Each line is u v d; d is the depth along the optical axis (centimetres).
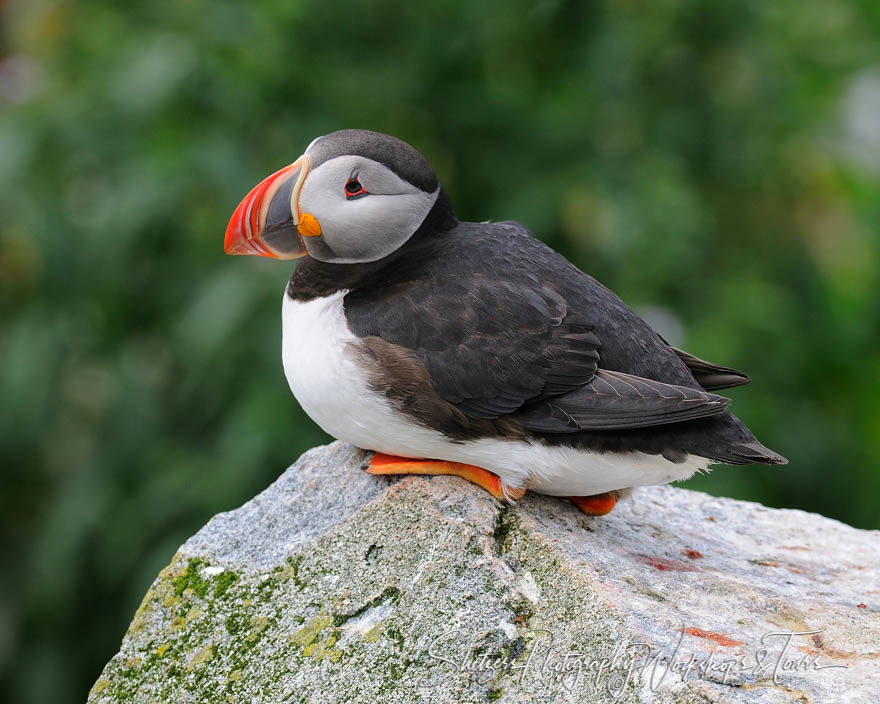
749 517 684
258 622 548
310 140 894
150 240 902
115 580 903
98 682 568
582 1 954
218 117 897
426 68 920
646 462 551
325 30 909
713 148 966
